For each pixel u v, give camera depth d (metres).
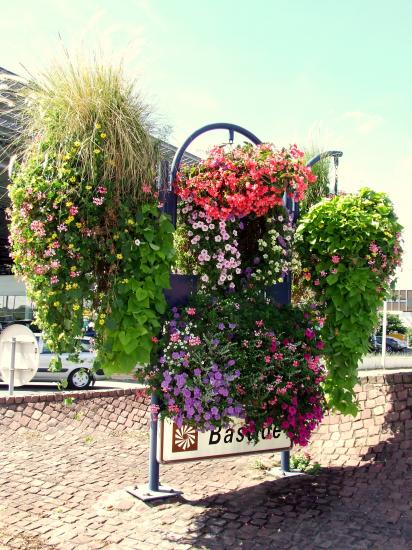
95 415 6.58
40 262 3.55
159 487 4.25
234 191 3.93
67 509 4.03
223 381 3.67
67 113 3.63
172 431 4.03
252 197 3.91
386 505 3.86
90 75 3.75
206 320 3.89
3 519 3.84
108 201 3.56
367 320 4.73
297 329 4.18
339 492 4.17
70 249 3.54
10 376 7.53
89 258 3.59
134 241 3.65
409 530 3.46
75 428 6.34
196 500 4.11
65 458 5.35
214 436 4.18
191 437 4.09
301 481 4.44
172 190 3.99
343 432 5.26
